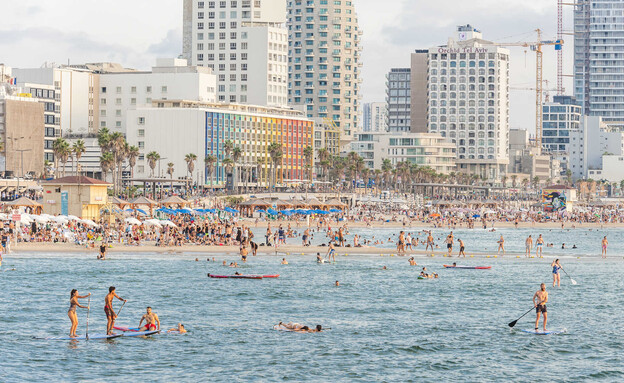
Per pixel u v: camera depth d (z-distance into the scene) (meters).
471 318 119.50
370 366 92.31
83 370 88.50
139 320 114.38
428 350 99.62
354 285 150.38
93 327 109.19
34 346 97.81
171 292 138.88
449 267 181.50
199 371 89.12
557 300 137.00
